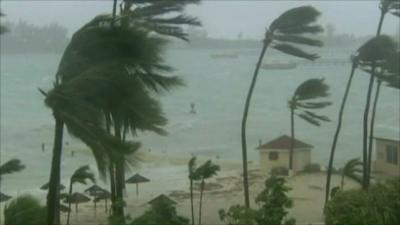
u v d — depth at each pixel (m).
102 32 10.34
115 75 9.98
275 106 136.88
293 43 30.16
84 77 9.87
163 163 58.75
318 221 30.34
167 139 80.38
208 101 151.50
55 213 10.84
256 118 111.88
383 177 43.69
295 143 51.59
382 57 34.78
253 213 13.77
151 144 76.56
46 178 50.69
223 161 60.84
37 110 126.12
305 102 44.28
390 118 106.69
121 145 9.64
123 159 9.65
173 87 11.73
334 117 107.81
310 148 51.97
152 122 10.44
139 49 10.38
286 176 47.25
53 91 9.91
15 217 11.05
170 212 12.95
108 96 9.94
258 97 163.62
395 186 20.77
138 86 10.21
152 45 10.65
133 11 16.12
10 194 41.38
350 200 19.56
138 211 34.31
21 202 11.33
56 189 10.65
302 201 36.88
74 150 61.69
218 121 107.31
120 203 14.23
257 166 55.19
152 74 10.79
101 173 9.88
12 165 13.44
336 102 135.88
